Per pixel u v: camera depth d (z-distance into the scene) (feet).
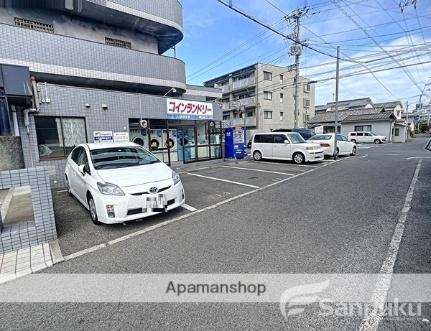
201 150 43.52
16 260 10.24
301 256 9.83
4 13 28.86
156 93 43.09
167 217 14.98
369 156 45.32
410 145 73.46
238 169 33.78
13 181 10.93
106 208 12.85
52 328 6.60
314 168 32.89
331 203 16.66
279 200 17.93
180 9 40.19
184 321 6.70
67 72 29.43
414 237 11.12
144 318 6.86
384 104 133.80
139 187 13.37
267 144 41.27
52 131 25.09
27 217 15.03
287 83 107.55
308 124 114.01
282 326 6.42
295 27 54.80
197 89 60.23
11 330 6.57
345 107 148.05
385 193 18.60
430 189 19.29
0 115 16.90
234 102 103.30
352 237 11.34
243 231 12.50
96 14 33.55
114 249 11.06
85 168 15.83
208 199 18.88
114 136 29.27
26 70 18.29
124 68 34.24
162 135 37.47
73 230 13.33
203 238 11.84
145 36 41.01
